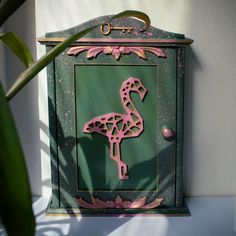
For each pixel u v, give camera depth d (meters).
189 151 0.96
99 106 0.83
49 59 0.47
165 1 0.90
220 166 0.96
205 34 0.90
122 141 0.85
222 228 0.80
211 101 0.93
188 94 0.93
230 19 0.90
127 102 0.83
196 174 0.97
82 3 0.91
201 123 0.94
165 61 0.81
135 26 0.80
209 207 0.91
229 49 0.91
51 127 0.84
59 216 0.85
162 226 0.81
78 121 0.84
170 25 0.90
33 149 0.96
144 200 0.86
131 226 0.81
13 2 0.45
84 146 0.85
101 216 0.85
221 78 0.92
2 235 0.72
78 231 0.78
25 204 0.36
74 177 0.86
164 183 0.86
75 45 0.80
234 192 0.98
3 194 0.36
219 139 0.95
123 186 0.86
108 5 0.90
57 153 0.85
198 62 0.92
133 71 0.82
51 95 0.82
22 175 0.36
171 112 0.83
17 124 0.95
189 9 0.90
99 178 0.86
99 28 0.80
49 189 0.98
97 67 0.82
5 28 0.91
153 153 0.85
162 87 0.82
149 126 0.84
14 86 0.46
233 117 0.94
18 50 0.58
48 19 0.91
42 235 0.77
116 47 0.81
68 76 0.82
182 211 0.86
